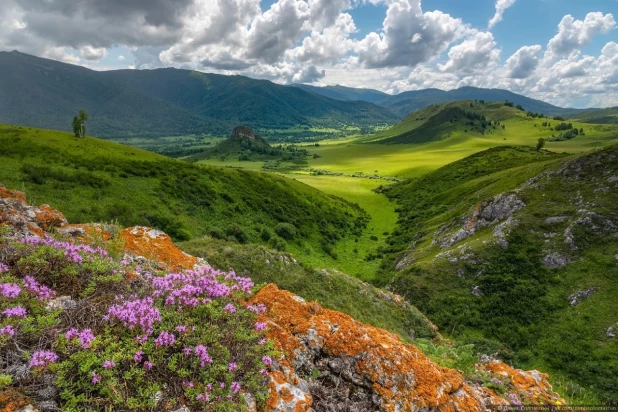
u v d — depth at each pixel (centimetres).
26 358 416
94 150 6850
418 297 4675
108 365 418
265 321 655
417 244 7181
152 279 691
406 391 625
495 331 3859
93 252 721
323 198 9956
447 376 718
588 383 2959
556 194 5603
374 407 598
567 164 6141
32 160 5081
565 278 4197
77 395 409
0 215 921
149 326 501
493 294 4338
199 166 7850
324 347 678
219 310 593
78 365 427
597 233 4553
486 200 6419
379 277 6019
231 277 764
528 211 5434
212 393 450
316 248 6700
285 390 537
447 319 4178
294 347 647
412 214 9881
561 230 4844
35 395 388
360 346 677
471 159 13562
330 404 565
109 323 518
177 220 4688
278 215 7025
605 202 4888
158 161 7244
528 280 4359
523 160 11850
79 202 4128
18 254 622
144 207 4750
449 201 9525
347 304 2431
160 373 462
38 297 522
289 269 2641
